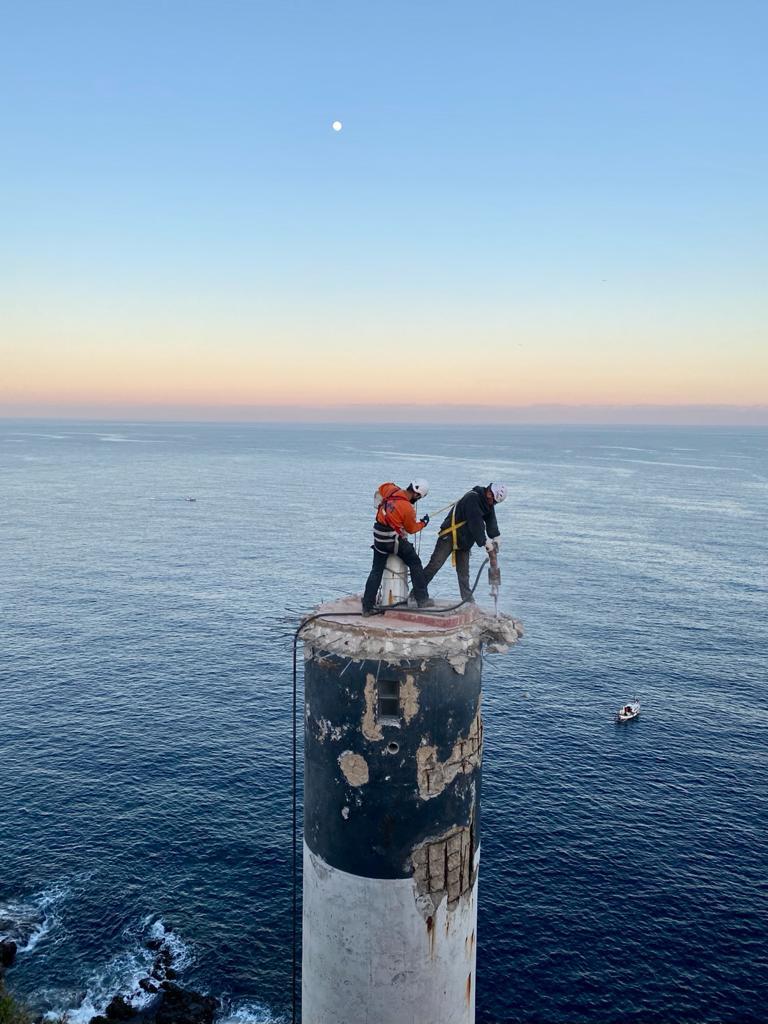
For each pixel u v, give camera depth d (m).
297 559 114.62
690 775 48.59
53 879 38.28
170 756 50.03
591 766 49.50
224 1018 30.89
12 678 62.62
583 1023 30.31
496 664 68.19
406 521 9.13
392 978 8.91
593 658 70.25
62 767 48.38
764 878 38.47
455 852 9.01
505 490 10.03
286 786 46.72
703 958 33.38
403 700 8.59
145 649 70.25
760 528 155.75
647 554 124.38
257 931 35.31
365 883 8.81
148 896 37.28
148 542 128.50
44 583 96.19
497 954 33.44
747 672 67.44
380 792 8.70
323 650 8.80
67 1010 31.20
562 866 39.16
